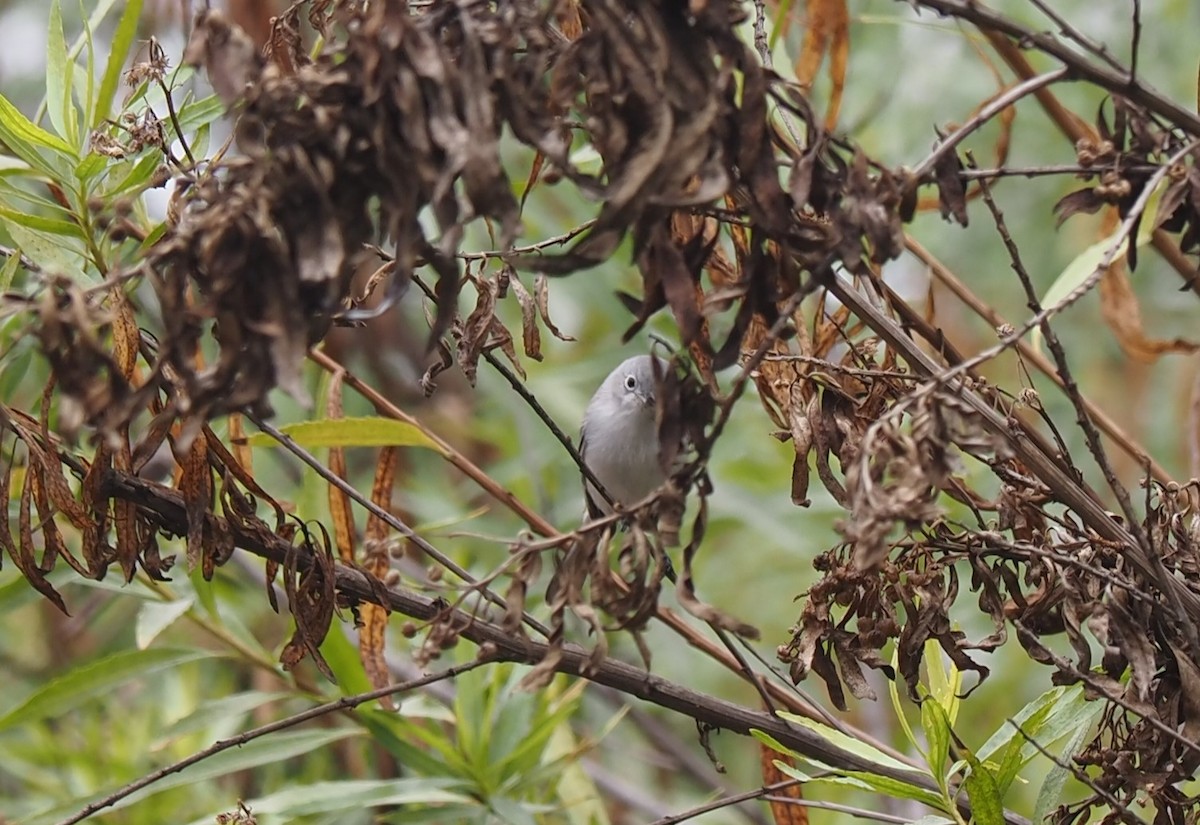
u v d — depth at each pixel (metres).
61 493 4.66
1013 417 4.84
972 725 9.61
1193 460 6.18
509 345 4.97
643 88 3.46
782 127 6.07
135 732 8.95
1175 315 11.52
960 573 9.41
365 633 6.12
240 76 3.50
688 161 3.42
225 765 6.33
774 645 10.62
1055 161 10.81
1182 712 4.50
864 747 5.01
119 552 4.79
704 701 5.17
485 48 3.46
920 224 10.52
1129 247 4.48
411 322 11.85
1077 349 11.48
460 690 6.74
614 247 3.43
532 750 6.60
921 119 10.20
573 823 7.36
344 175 3.49
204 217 3.49
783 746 5.03
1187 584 4.64
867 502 3.54
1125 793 4.71
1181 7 10.04
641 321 3.79
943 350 5.07
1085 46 4.04
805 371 4.96
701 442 3.93
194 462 4.71
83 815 4.84
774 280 3.82
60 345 3.41
